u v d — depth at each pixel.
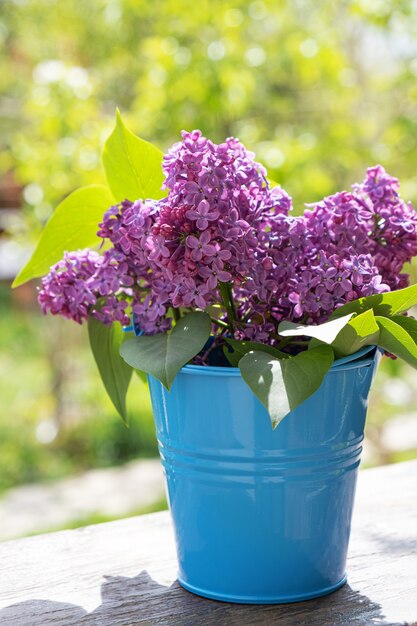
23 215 2.83
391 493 1.06
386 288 0.86
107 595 0.90
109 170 0.95
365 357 0.87
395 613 0.87
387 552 0.95
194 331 0.86
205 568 0.89
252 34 2.36
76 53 3.02
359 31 2.48
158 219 0.84
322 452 0.86
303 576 0.88
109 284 0.88
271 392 0.82
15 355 4.63
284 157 2.05
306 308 0.86
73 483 3.00
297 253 0.88
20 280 0.99
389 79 2.46
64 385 3.42
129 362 0.85
